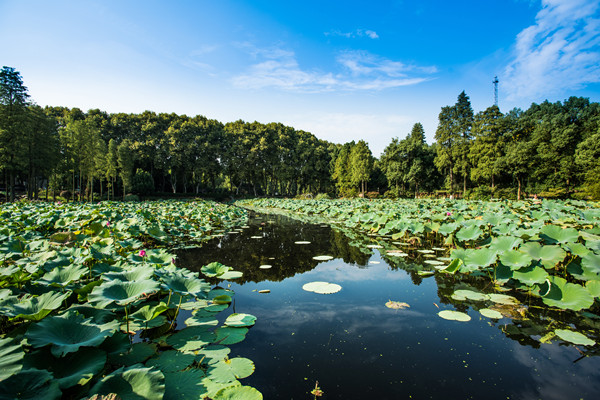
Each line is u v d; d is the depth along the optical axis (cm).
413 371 276
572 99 4162
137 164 4078
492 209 1399
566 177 2780
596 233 671
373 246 874
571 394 243
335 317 397
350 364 288
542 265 471
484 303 445
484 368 282
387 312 413
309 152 4853
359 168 4078
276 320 388
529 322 380
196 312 407
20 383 191
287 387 250
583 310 415
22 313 274
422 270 623
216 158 4194
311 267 651
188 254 774
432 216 1062
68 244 645
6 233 660
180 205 2148
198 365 276
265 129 4597
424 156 4119
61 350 221
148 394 205
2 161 2248
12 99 2322
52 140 2684
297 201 3020
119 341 283
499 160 3025
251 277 581
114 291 320
